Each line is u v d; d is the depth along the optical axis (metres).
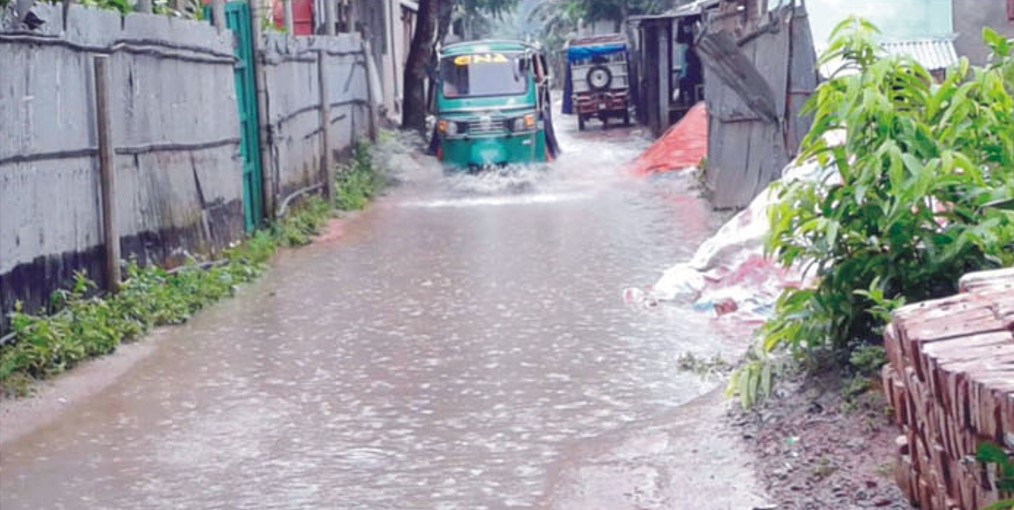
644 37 33.09
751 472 6.71
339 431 8.03
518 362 9.63
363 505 6.70
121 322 10.59
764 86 15.23
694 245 14.91
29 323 9.45
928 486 5.36
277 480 7.13
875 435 6.71
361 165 22.48
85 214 10.70
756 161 16.16
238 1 15.98
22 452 7.70
